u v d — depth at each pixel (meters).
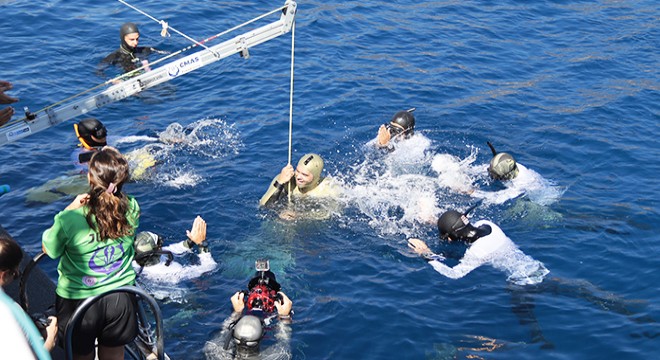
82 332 5.20
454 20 17.61
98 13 16.67
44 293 6.59
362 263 8.93
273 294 7.60
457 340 7.64
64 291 5.22
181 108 13.06
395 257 9.09
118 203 5.09
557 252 9.21
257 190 10.48
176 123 12.35
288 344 7.29
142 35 15.73
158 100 13.39
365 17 17.39
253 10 17.30
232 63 14.87
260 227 9.61
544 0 19.19
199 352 7.28
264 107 13.09
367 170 11.16
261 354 7.04
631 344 7.56
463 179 10.91
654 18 18.36
